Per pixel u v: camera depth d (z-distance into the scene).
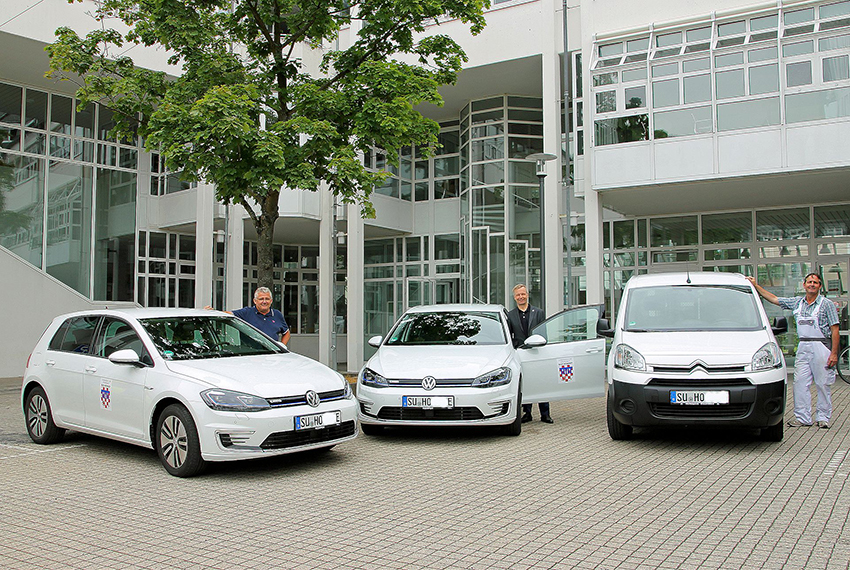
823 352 8.79
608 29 15.59
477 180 20.81
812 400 11.52
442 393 8.07
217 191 9.75
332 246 19.81
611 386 8.00
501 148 20.55
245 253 23.89
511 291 20.12
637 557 4.24
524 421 9.99
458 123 22.44
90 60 10.64
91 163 21.16
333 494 5.85
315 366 7.39
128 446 8.01
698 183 14.33
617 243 18.91
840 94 12.95
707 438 8.30
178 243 23.19
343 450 7.81
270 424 6.35
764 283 17.30
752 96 13.64
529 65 18.14
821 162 13.02
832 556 4.23
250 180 9.16
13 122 19.56
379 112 9.85
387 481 6.31
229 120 8.66
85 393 7.54
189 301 23.47
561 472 6.64
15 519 5.14
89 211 21.05
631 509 5.32
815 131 13.09
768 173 13.45
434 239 22.48
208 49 10.52
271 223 10.40
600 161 14.91
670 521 5.00
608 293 18.92
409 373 8.29
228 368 6.82
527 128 20.77
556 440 8.38
